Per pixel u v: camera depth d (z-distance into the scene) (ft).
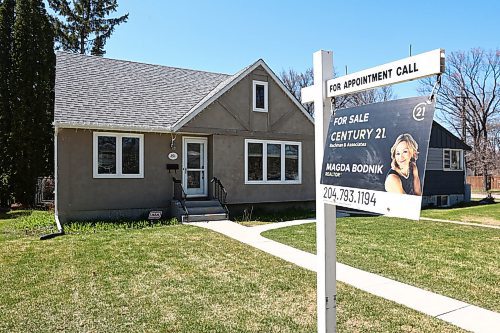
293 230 35.29
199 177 47.11
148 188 43.57
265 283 18.86
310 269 21.47
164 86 52.06
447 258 24.09
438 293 17.58
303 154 52.75
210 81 57.52
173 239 29.78
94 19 108.88
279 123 51.01
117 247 26.94
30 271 21.07
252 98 49.19
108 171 41.45
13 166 60.49
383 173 8.85
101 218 41.01
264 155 49.88
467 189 79.41
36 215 47.42
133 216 42.63
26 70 61.87
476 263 22.80
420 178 7.96
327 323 10.59
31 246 27.55
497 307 15.79
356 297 17.03
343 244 28.43
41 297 16.94
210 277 19.89
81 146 40.16
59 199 39.19
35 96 62.34
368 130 9.41
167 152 44.80
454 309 15.58
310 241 29.73
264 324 14.03
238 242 29.01
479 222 42.45
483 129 130.11
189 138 46.55
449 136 75.77
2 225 40.11
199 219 41.09
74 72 47.65
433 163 73.20
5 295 17.21
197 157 47.06
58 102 41.50
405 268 21.79
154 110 46.26
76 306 15.88
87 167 40.42
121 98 46.29
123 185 42.16
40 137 62.23
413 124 8.32
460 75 130.41
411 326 13.89
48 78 64.49
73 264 22.47
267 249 26.68
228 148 47.39
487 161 117.29
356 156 9.68
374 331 13.47
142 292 17.58
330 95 10.96
